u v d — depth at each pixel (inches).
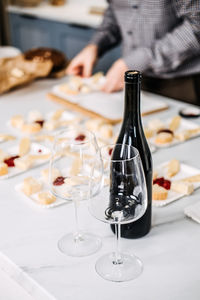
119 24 84.7
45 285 33.0
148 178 37.0
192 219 40.6
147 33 81.6
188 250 36.6
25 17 145.5
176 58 75.5
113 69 73.6
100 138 56.2
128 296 31.8
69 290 32.5
